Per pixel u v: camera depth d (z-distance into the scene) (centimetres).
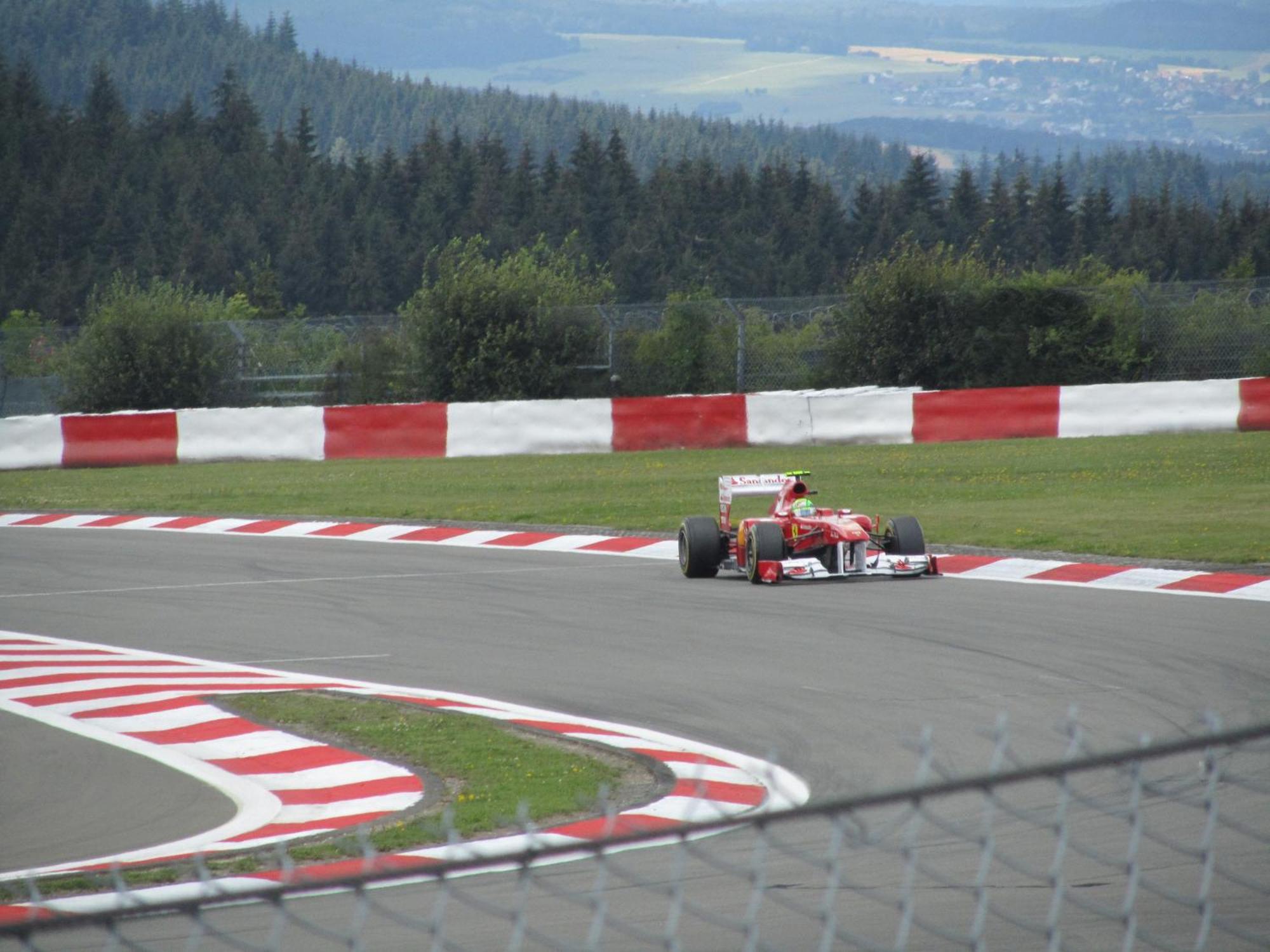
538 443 10375
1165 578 5059
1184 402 9806
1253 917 1936
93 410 12862
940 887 2100
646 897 2105
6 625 4966
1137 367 11725
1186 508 6681
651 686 3728
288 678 3969
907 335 12075
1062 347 11744
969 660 3884
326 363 13000
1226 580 4956
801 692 3584
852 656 3984
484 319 12519
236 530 7325
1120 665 3762
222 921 2056
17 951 1931
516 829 2530
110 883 2252
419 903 2114
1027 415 10031
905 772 2839
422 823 2567
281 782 2938
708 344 12444
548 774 2912
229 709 3578
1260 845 2252
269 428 10656
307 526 7338
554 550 6366
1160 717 3219
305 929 2005
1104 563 5362
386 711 3509
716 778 2841
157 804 2794
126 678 4003
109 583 5816
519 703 3609
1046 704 3378
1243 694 3416
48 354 13638
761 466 9056
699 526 5459
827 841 2366
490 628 4638
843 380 12275
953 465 8694
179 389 12862
